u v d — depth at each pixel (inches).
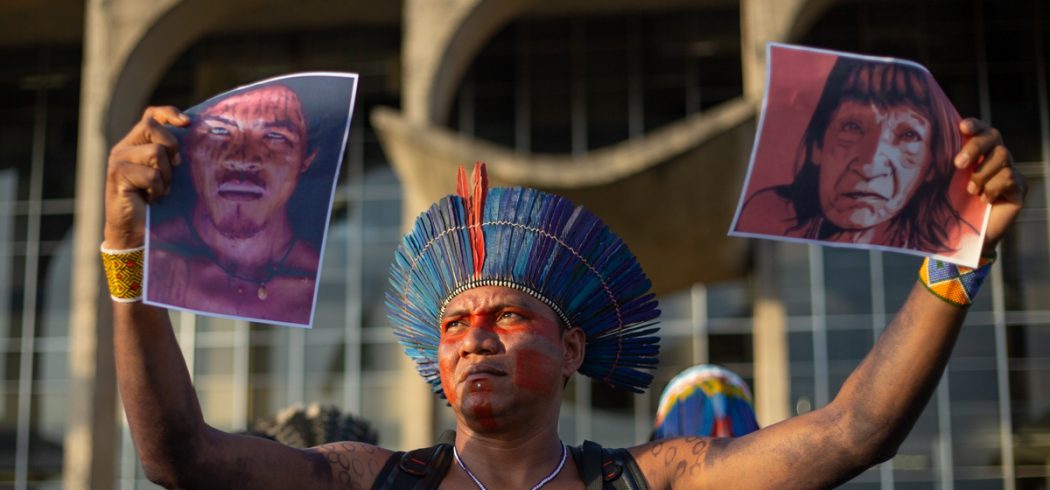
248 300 97.3
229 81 1029.2
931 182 102.6
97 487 784.9
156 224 95.8
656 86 988.6
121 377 95.2
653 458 107.9
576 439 935.0
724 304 948.0
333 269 1002.1
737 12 988.6
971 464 898.7
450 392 104.5
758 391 780.0
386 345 986.7
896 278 931.3
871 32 971.3
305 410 195.3
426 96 768.9
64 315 1047.6
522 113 992.2
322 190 100.0
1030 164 952.9
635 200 696.4
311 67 1029.2
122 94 828.6
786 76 103.5
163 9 827.4
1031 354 916.6
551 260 107.3
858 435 99.7
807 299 938.1
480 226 109.0
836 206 102.1
